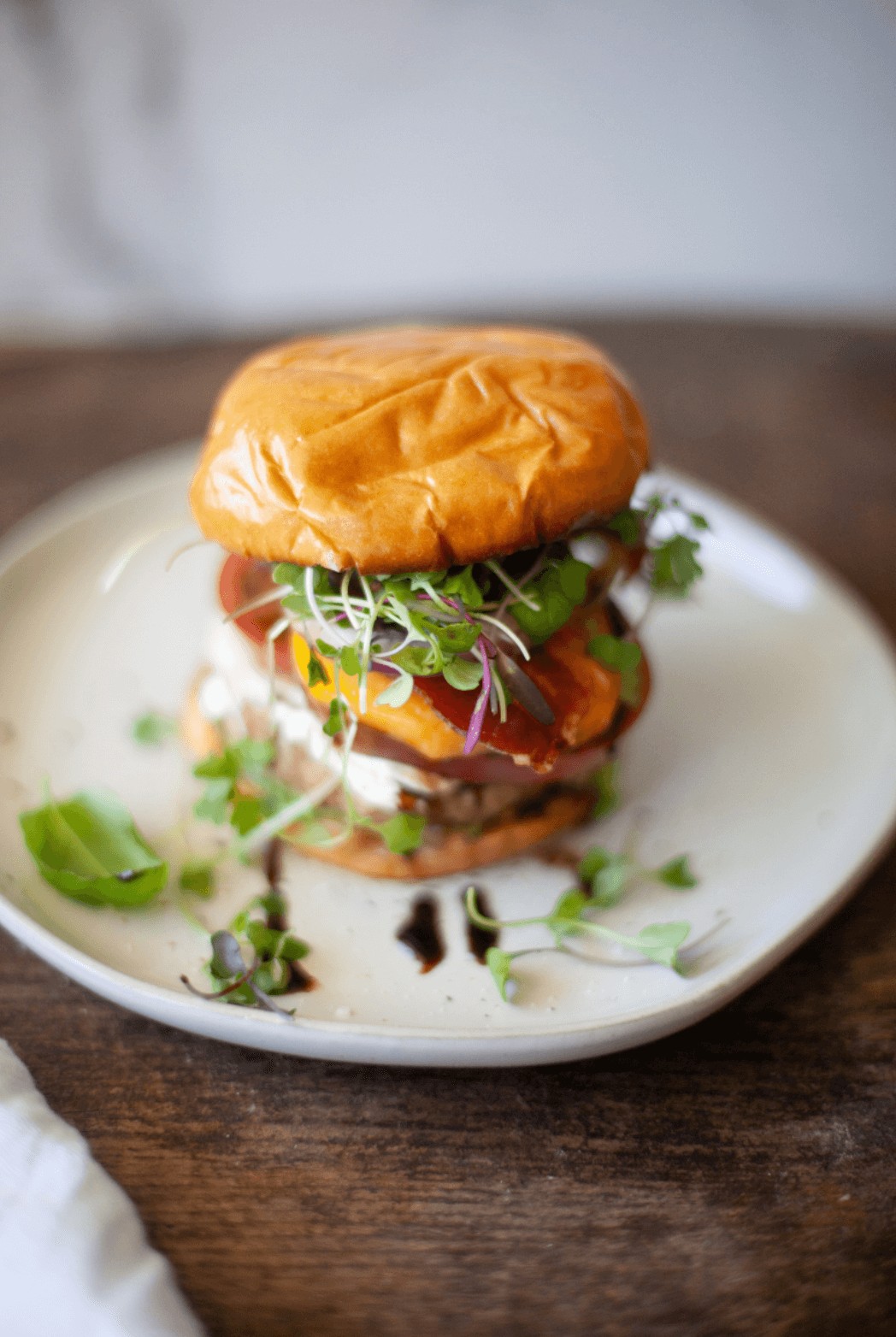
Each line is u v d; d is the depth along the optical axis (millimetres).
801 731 413
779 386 555
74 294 604
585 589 344
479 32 541
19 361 551
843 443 527
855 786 395
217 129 561
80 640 429
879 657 426
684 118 567
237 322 619
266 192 579
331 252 599
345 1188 305
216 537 333
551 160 577
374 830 364
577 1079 327
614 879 363
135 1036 330
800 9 539
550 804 375
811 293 621
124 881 345
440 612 333
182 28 533
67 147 559
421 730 341
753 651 439
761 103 563
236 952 334
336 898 360
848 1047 335
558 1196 305
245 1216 299
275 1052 328
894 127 568
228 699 388
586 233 600
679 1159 313
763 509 493
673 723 415
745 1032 338
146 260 595
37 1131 298
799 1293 293
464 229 596
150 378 544
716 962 346
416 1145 313
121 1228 285
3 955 345
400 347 356
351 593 343
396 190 583
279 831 365
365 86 553
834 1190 309
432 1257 295
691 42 547
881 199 588
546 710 342
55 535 448
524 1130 316
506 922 358
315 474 321
